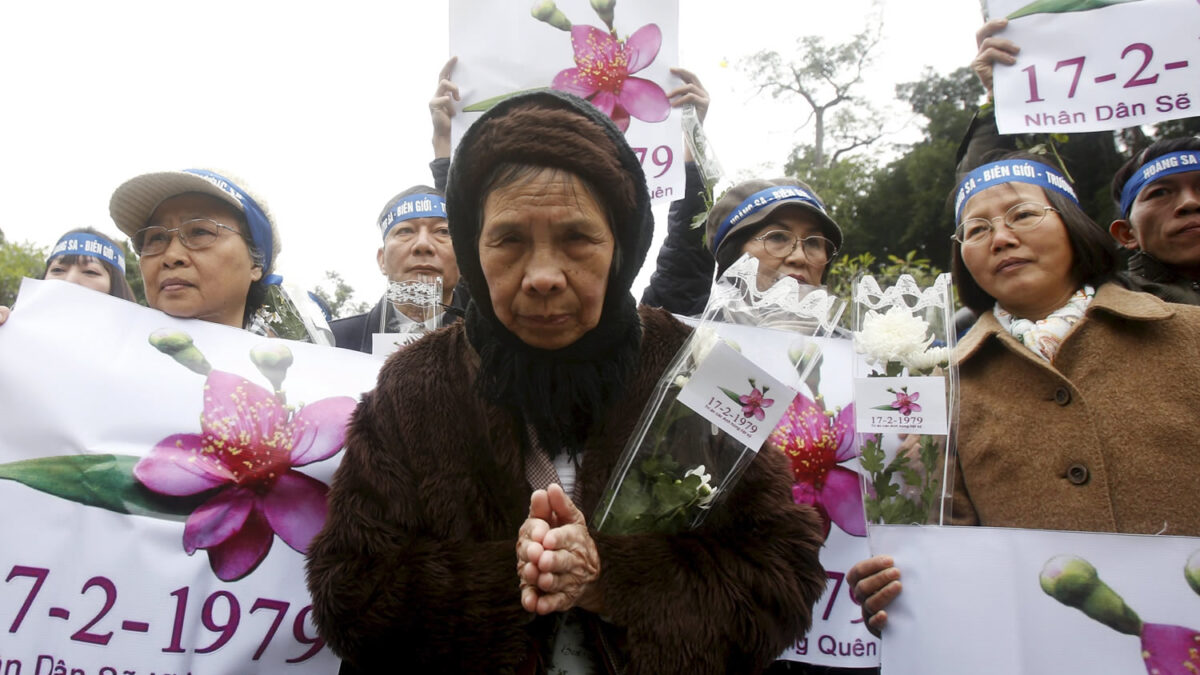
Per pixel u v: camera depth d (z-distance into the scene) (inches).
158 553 71.9
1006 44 104.0
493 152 55.4
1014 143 108.4
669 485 56.3
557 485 52.1
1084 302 83.5
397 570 54.3
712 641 52.6
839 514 87.6
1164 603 64.6
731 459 57.1
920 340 73.7
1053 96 101.1
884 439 75.4
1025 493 76.4
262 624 72.4
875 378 74.1
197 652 70.8
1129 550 65.8
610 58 117.6
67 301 77.5
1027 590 67.0
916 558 69.8
